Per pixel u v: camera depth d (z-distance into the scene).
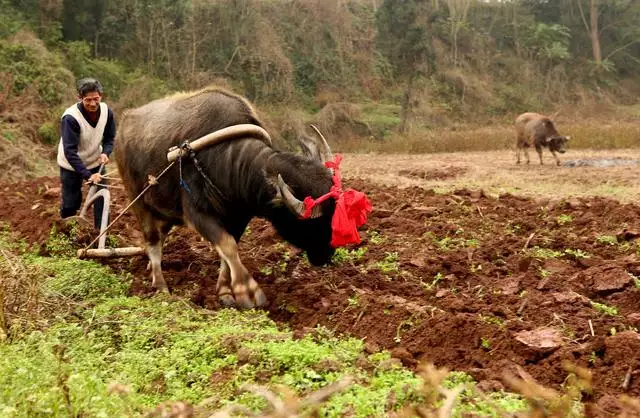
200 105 7.13
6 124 22.12
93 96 7.94
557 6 56.38
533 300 6.51
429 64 44.62
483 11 54.03
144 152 7.29
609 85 53.31
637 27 55.56
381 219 10.35
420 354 5.57
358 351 5.49
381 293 6.90
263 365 5.08
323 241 6.66
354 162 24.12
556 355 5.24
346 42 41.28
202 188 6.88
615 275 7.08
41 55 25.53
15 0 29.33
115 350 5.80
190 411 4.35
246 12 36.59
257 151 6.64
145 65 32.97
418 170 19.52
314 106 37.50
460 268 7.69
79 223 9.10
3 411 4.01
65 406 4.13
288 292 7.21
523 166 20.50
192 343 5.58
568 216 10.49
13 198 12.17
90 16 31.48
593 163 20.91
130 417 4.18
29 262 8.26
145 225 7.59
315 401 3.96
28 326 5.83
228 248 6.86
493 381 4.86
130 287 7.64
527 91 48.41
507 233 9.58
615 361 5.09
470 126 41.00
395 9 43.84
